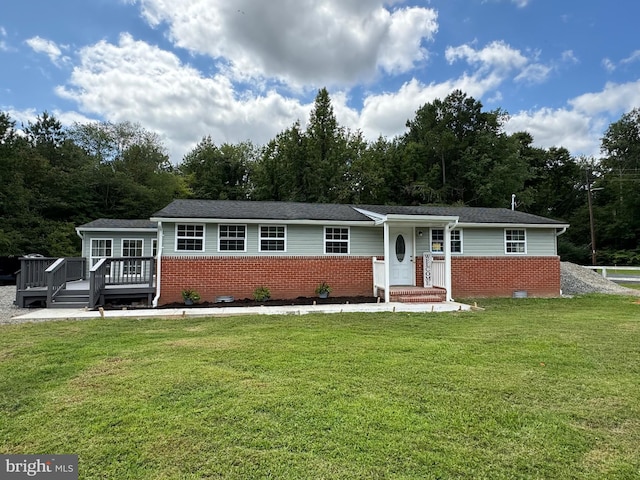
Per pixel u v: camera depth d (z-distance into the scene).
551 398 4.07
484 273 14.07
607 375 4.85
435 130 35.94
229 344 6.31
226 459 2.86
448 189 34.12
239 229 12.21
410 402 3.92
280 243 12.55
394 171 34.78
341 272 13.01
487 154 34.09
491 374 4.82
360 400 3.95
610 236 38.88
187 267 11.68
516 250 14.49
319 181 30.50
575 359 5.52
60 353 5.80
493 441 3.16
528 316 9.58
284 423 3.43
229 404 3.83
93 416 3.59
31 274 11.08
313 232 12.87
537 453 2.99
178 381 4.48
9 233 22.83
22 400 3.99
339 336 6.99
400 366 5.13
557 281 14.64
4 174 24.06
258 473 2.69
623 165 42.22
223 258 11.96
